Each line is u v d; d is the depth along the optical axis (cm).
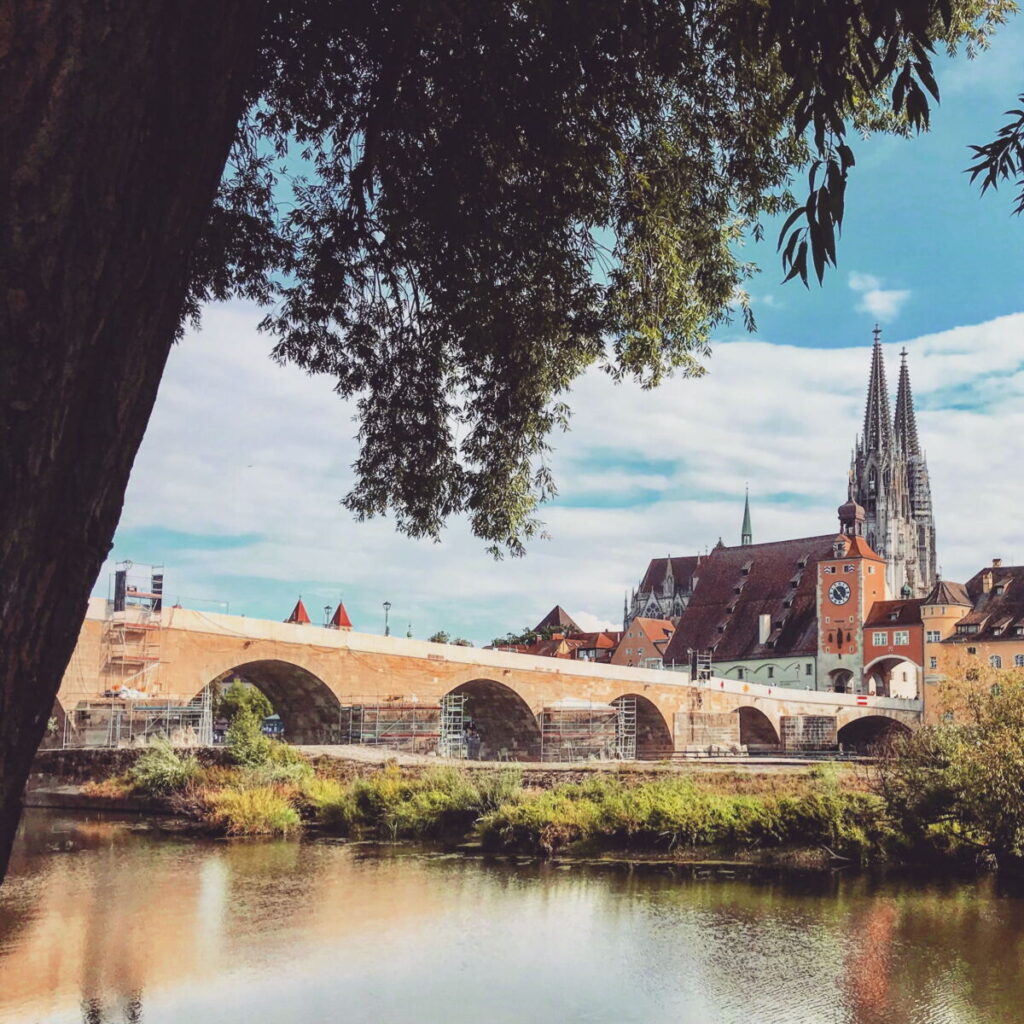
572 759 7156
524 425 1301
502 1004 1482
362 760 4206
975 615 11181
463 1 839
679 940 1867
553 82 936
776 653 12412
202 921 1995
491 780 3397
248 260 1187
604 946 1819
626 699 8112
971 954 1750
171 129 323
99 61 293
